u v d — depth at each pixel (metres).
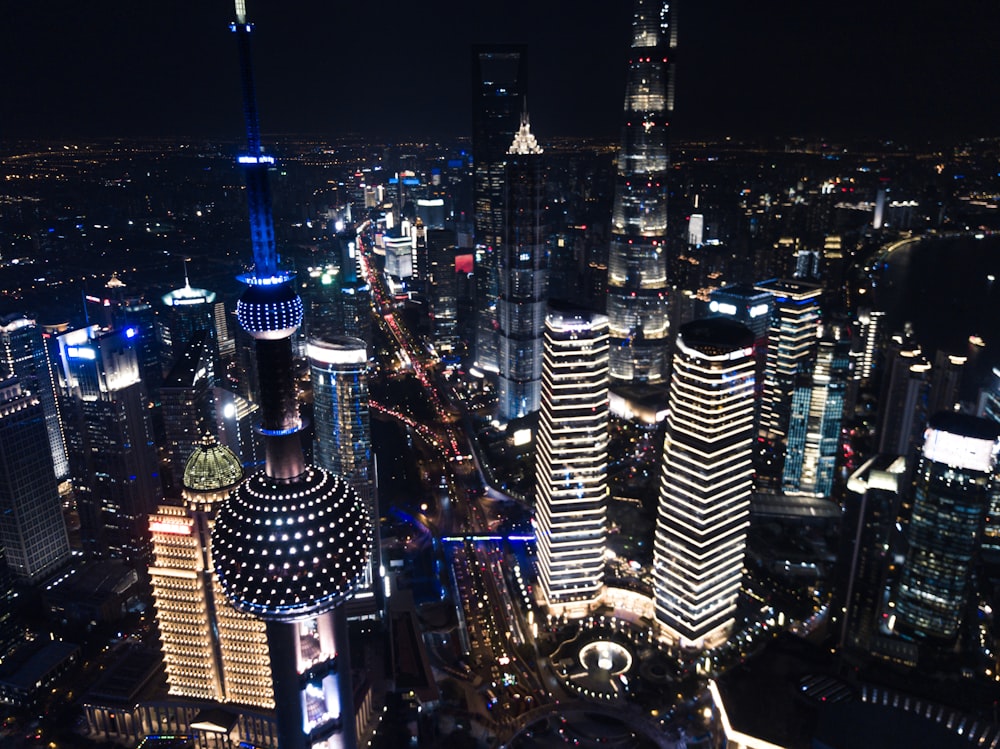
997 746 194.25
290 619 181.62
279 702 197.00
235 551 178.25
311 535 179.12
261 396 180.38
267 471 186.25
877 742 190.38
